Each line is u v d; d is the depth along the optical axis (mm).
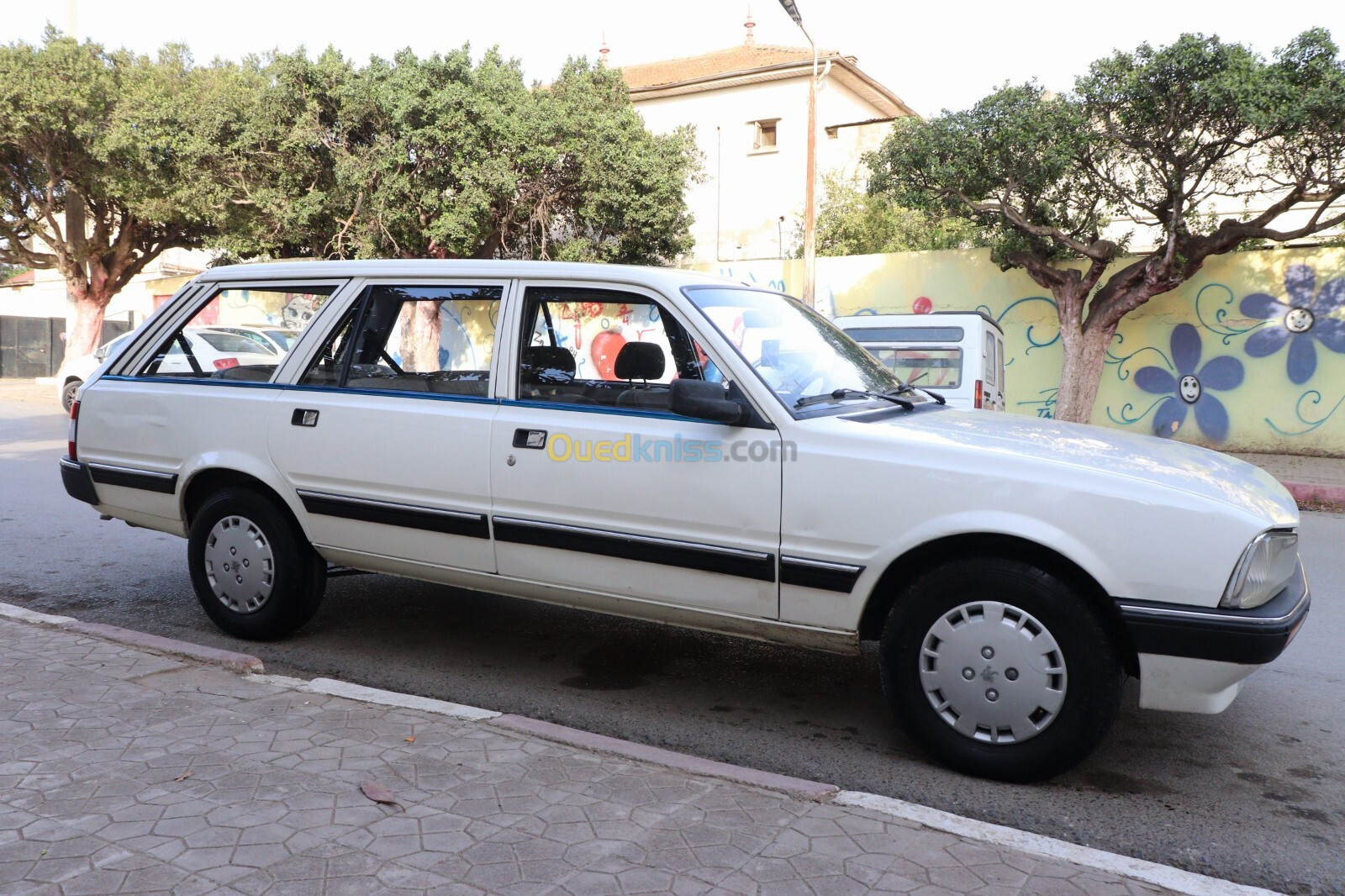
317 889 2393
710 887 2457
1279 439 14773
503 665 4648
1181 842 3016
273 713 3559
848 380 4137
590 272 4070
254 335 4816
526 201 18672
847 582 3471
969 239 22422
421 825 2729
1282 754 3744
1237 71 11695
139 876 2434
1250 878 2812
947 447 3400
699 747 3740
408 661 4668
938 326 9711
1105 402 15883
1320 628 5562
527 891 2410
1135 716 4121
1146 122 12570
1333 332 14297
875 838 2748
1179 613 3062
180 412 4828
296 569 4633
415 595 5840
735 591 3684
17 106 21688
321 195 17625
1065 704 3230
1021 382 16469
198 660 4113
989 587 3311
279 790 2918
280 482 4547
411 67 16828
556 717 4027
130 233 25781
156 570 6395
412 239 18172
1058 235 14047
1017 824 3117
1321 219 17000
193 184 18828
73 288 25641
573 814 2814
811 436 3539
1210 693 3123
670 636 5160
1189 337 15227
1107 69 12562
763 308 4250
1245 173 13578
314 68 17250
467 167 16906
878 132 27062
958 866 2613
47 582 6086
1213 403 15156
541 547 3998
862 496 3438
